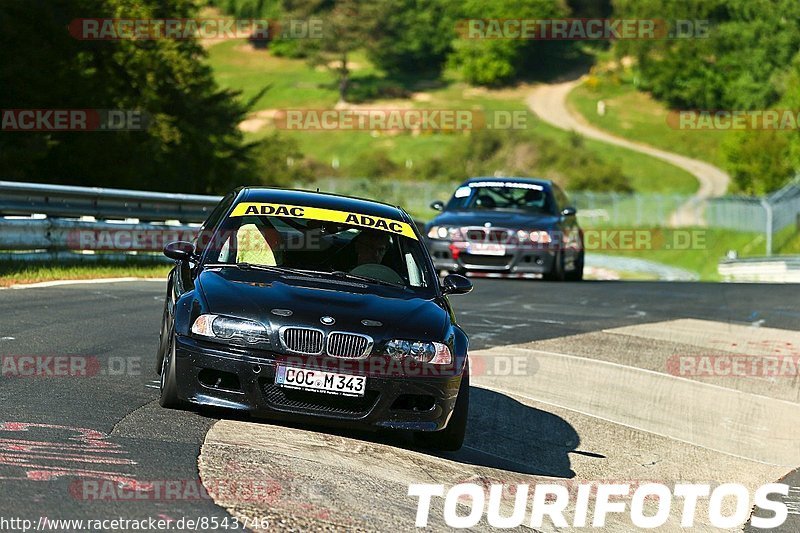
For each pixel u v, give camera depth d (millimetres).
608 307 53969
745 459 29438
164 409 24750
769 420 33375
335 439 24203
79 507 17281
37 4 115375
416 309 24906
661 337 45094
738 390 36656
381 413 23359
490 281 64750
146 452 20953
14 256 55469
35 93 113688
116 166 124375
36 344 31969
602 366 38562
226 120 152125
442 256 66125
